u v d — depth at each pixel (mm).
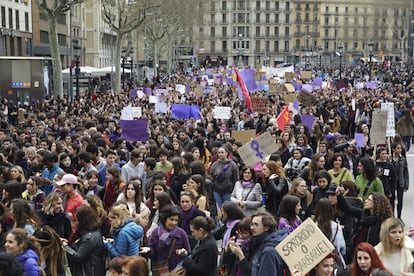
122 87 67188
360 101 31422
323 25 173375
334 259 8180
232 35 171250
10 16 63875
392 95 43406
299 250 7250
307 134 19422
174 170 12969
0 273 6523
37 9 73125
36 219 8852
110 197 11867
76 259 8391
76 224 8953
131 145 18375
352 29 172750
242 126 23719
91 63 99188
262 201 12500
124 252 8672
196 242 9766
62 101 37469
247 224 8047
